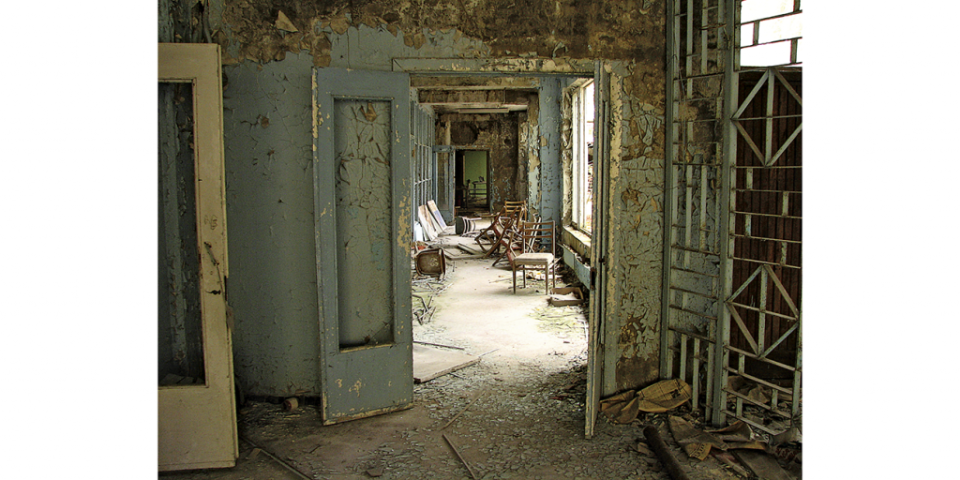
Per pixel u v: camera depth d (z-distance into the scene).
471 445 3.39
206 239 3.10
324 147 3.52
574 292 7.41
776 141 3.67
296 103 3.66
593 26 3.68
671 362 3.98
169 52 3.09
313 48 3.62
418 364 4.72
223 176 3.14
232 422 3.16
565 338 5.58
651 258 3.92
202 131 3.10
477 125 17.89
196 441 3.14
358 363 3.71
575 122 8.90
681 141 3.77
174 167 3.38
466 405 3.98
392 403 3.84
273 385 3.91
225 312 3.13
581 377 4.50
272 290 3.82
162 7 3.29
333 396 3.65
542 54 3.67
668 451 3.17
